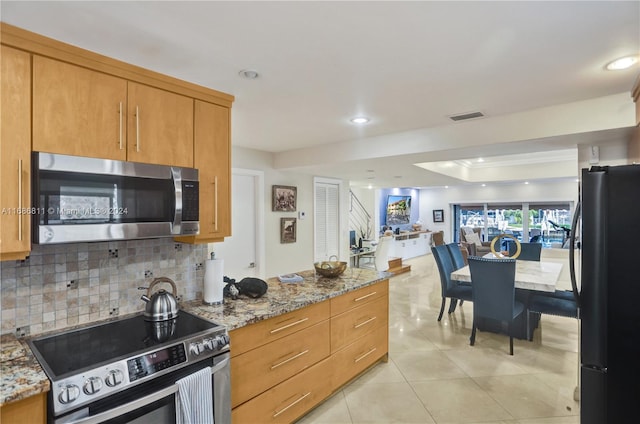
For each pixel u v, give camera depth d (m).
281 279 2.91
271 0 1.38
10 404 1.17
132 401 1.41
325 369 2.48
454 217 11.97
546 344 3.62
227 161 2.30
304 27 1.59
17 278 1.68
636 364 1.47
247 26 1.58
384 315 3.18
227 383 1.79
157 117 1.95
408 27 1.59
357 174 5.71
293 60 1.94
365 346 2.91
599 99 2.61
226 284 2.56
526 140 2.95
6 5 1.37
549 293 3.92
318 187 5.93
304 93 2.46
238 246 4.60
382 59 1.93
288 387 2.20
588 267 1.54
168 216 1.93
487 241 11.16
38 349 1.56
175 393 1.55
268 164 4.92
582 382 1.57
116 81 1.79
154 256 2.19
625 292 1.48
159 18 1.50
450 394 2.66
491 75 2.16
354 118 3.12
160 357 1.54
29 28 1.52
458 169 7.00
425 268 8.57
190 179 2.03
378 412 2.44
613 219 1.50
